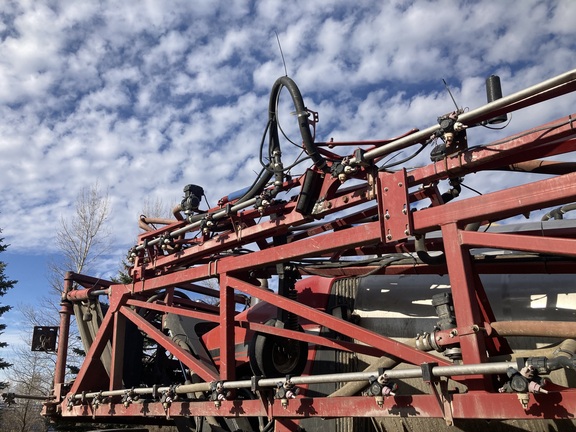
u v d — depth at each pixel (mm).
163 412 4621
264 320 5035
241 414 3906
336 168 3699
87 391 5809
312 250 3781
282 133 4082
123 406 5105
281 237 4668
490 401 2670
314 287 5141
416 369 2908
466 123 3195
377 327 4621
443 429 4137
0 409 25188
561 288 3979
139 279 5535
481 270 4145
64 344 6578
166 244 5223
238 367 5004
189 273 4824
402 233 3303
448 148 3309
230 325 4324
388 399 3078
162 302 6129
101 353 5816
